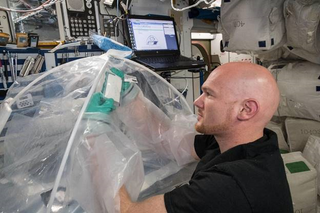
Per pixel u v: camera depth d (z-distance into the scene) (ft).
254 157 2.16
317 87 5.94
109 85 2.33
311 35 5.00
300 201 4.78
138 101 2.87
